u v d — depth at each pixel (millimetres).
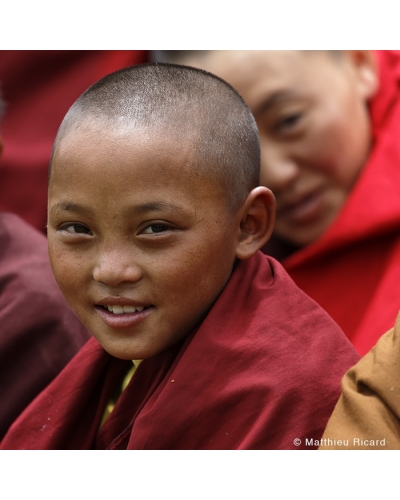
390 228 5602
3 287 4016
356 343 5223
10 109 7273
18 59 7188
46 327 3885
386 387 2506
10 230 4293
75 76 7199
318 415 2752
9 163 7090
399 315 2656
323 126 5684
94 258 2725
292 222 5895
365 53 6172
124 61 7145
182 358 2855
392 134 5895
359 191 5676
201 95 2887
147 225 2662
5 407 3844
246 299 2994
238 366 2842
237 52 5660
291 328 2904
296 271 5930
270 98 5598
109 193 2623
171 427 2822
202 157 2725
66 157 2697
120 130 2668
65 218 2727
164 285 2695
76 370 3248
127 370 3270
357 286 5762
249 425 2785
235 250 2912
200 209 2713
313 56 5730
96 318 2828
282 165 5672
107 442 3141
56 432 3178
